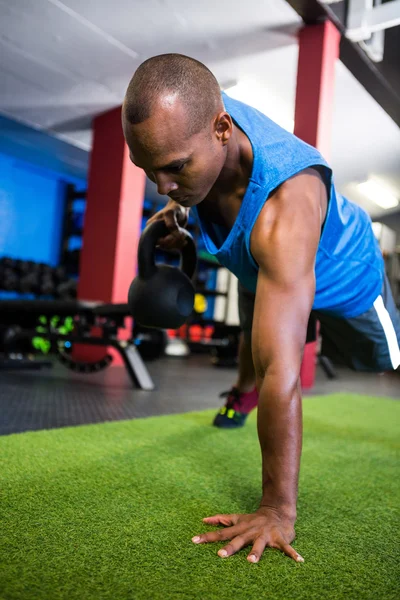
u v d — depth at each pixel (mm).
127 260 4195
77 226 6262
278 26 3232
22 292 4934
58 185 6219
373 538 850
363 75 3711
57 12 3170
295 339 789
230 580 662
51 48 3574
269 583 661
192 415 1984
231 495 1014
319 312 1255
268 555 747
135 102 752
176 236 1275
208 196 981
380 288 1260
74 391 2430
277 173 849
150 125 746
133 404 2188
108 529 805
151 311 1212
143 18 3207
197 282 5711
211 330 6180
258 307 817
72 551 716
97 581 635
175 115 744
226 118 801
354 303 1214
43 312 2906
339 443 1642
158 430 1636
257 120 943
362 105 4328
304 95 3191
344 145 5262
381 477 1251
